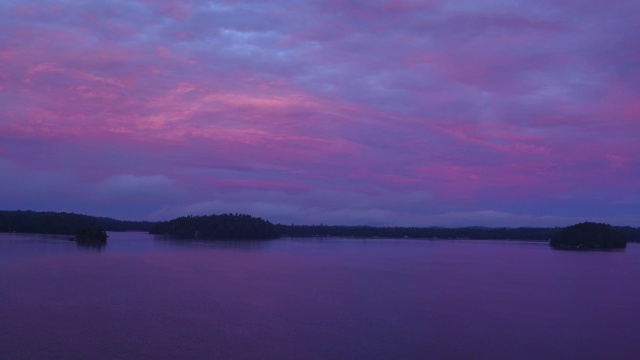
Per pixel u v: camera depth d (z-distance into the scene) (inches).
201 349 1040.2
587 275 2559.1
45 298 1561.3
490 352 1064.8
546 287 2054.6
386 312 1437.0
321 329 1218.6
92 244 4515.3
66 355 991.0
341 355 1020.5
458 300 1674.5
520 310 1517.0
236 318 1320.1
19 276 2078.0
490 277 2404.0
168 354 1007.6
